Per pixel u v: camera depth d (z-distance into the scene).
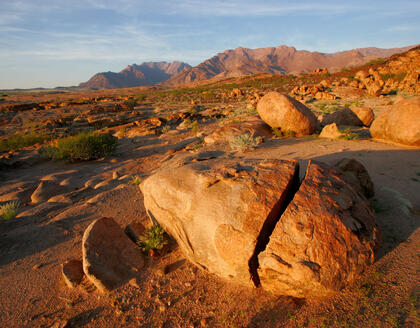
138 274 4.34
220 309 3.48
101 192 8.98
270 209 3.59
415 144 9.04
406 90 36.31
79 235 6.01
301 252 3.13
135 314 3.62
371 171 7.16
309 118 13.17
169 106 50.06
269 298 3.48
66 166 13.98
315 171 4.14
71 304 3.95
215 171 4.45
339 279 3.04
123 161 14.31
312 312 3.17
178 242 4.52
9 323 3.73
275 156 9.55
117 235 4.61
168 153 14.48
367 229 3.56
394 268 3.57
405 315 2.85
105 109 41.03
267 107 13.68
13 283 4.55
